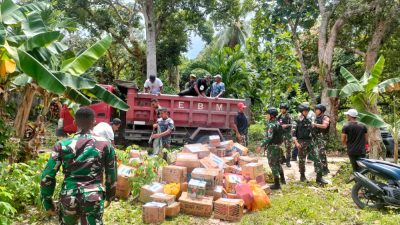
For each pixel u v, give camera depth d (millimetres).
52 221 5770
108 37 6934
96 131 6742
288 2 17922
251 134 16922
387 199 6566
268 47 19297
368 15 16641
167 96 11531
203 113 11617
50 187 3615
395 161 9594
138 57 27969
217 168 7090
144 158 7312
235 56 22219
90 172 3602
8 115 8508
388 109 19766
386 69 18703
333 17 17906
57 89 5355
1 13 6324
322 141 8891
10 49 5562
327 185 8570
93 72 18750
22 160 8195
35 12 6668
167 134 9242
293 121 10453
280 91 19125
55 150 3615
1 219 4926
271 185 8297
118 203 6754
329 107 16219
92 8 27391
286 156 10602
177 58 28406
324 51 16594
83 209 3529
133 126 11680
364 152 8070
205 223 5965
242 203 6297
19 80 7055
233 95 21250
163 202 6148
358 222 6098
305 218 6285
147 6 23656
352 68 21703
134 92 11570
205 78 11875
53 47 6859
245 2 20750
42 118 8484
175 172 6871
